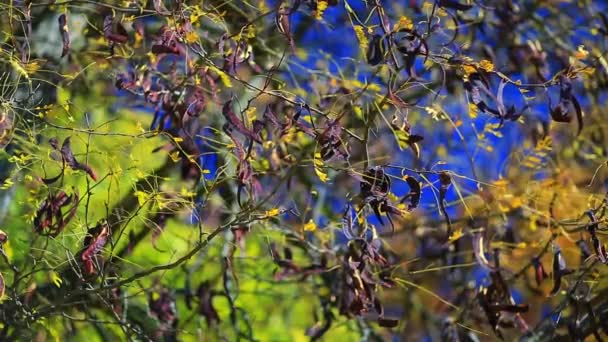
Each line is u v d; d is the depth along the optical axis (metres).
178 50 6.05
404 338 8.93
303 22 8.10
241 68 7.19
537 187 7.44
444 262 8.06
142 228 7.58
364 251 6.50
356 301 6.56
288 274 7.24
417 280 8.33
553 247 6.80
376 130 6.43
